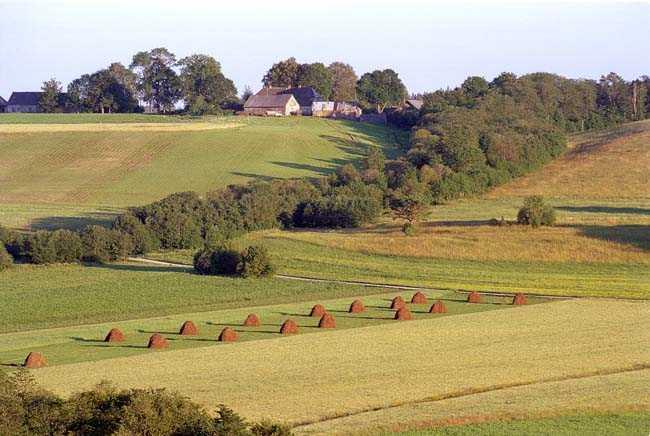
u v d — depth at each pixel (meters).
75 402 89.69
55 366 128.00
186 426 84.69
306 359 131.25
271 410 105.50
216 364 128.50
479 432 97.81
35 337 149.75
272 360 130.75
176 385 116.88
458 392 113.00
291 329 150.62
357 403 108.31
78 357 133.88
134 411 84.81
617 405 105.75
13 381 93.44
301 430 97.75
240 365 127.94
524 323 155.62
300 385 116.50
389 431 97.94
